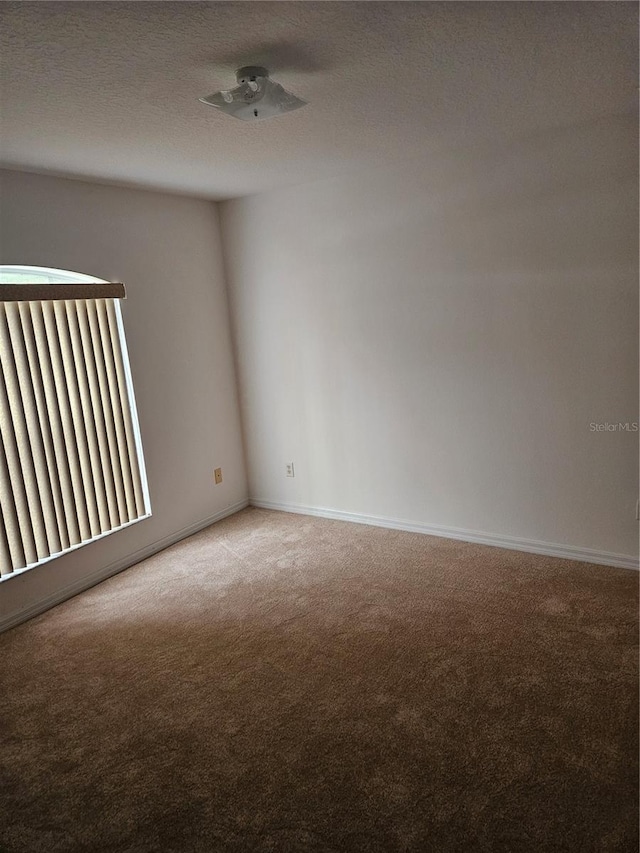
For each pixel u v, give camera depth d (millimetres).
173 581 3465
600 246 2996
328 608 3045
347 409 4047
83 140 2566
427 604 3014
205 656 2701
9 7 1452
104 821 1864
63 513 3303
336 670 2533
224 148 2867
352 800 1880
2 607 3025
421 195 3451
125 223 3574
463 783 1913
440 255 3463
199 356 4168
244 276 4273
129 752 2148
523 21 1708
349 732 2172
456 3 1579
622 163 2867
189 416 4117
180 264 3971
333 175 3699
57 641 2898
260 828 1802
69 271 3285
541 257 3160
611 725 2107
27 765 2117
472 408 3551
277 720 2260
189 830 1812
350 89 2197
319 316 4012
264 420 4477
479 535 3699
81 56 1766
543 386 3285
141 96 2115
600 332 3072
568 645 2582
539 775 1920
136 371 3699
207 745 2156
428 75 2104
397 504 3998
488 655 2555
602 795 1829
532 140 3062
